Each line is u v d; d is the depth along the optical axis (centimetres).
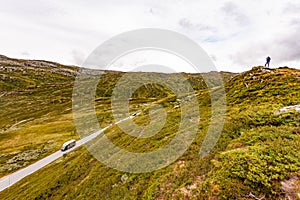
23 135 8750
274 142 1323
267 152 1221
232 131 1736
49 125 9762
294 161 1108
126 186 1555
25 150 7094
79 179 2388
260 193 980
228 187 1048
